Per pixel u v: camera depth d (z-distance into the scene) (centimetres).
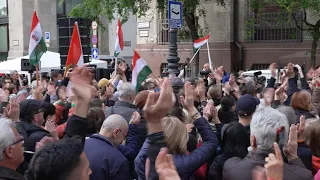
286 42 1892
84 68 367
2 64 1794
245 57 2012
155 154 311
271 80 907
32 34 1030
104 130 437
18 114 498
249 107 466
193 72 1909
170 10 1197
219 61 2038
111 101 805
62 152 251
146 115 313
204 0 1955
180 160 368
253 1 1797
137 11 1823
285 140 348
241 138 425
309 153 419
